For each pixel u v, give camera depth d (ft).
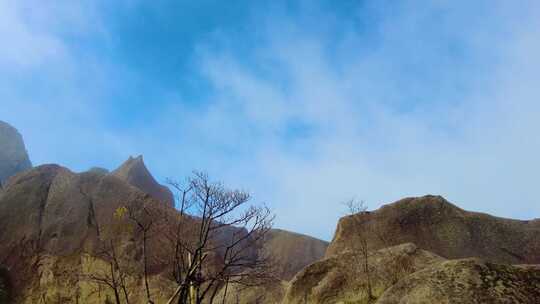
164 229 63.98
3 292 87.10
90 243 94.89
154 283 84.43
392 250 74.13
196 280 49.52
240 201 58.08
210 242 60.29
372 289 67.82
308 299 71.92
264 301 84.07
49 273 90.38
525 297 33.86
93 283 86.69
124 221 95.66
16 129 214.07
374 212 98.58
